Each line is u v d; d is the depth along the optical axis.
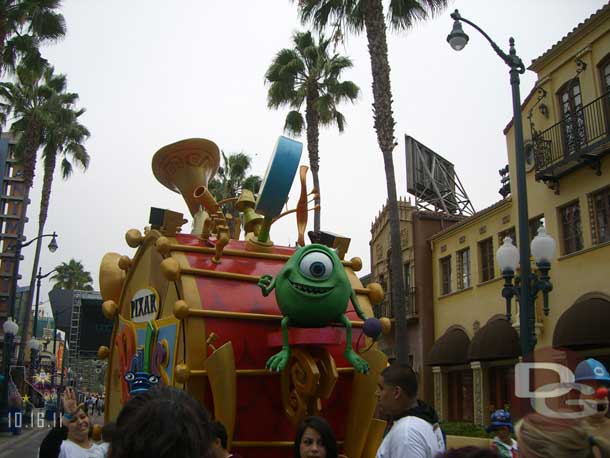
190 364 4.89
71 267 73.69
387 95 16.16
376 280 30.91
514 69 11.02
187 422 2.08
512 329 19.42
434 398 25.36
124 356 6.24
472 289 23.45
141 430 2.03
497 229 22.06
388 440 3.52
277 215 6.09
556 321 18.22
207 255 5.68
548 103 19.23
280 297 4.80
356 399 5.33
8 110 31.84
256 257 5.89
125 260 6.59
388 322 5.60
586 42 17.70
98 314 17.02
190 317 5.02
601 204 17.09
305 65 23.77
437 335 25.94
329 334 4.80
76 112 35.03
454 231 25.03
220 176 35.88
